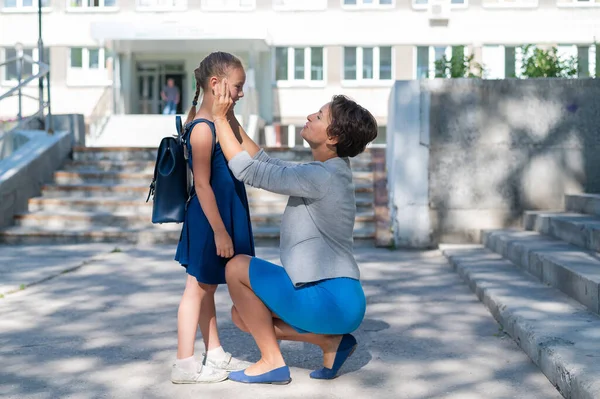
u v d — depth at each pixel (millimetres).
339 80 26875
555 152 7992
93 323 4594
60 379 3420
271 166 3117
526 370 3498
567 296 4664
